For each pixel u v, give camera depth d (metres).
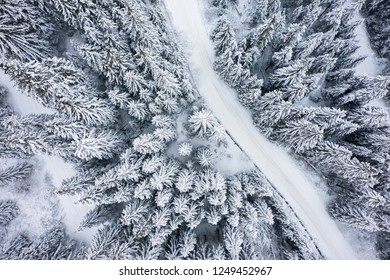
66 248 30.25
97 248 25.41
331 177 31.06
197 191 26.14
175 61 27.59
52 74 23.30
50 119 26.27
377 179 28.16
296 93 25.70
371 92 26.95
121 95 26.23
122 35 26.62
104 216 28.33
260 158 31.45
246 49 28.70
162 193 25.67
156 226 24.59
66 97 22.61
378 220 29.42
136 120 29.33
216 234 29.62
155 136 25.77
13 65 21.11
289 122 26.39
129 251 24.67
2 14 24.56
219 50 29.47
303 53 27.70
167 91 26.31
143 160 26.33
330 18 29.52
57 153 26.53
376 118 26.69
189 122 29.44
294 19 30.78
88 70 28.41
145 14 26.92
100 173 27.27
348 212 29.72
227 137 31.50
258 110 29.08
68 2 24.73
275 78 27.45
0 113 29.97
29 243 30.83
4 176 30.42
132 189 25.84
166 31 30.08
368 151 27.59
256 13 30.77
